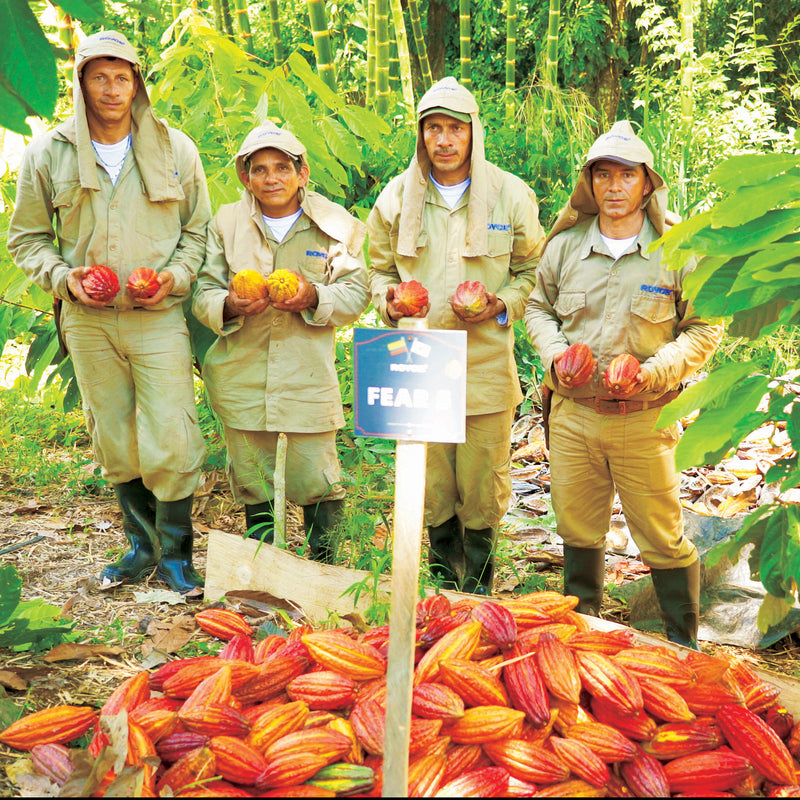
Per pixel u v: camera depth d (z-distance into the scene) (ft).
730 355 22.31
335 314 13.41
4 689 10.08
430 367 7.23
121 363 13.91
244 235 13.75
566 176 27.12
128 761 7.63
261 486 14.28
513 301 13.30
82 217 13.37
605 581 15.24
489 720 8.07
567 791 7.81
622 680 8.45
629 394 11.06
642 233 11.57
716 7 44.50
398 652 6.93
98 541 15.92
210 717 8.11
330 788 7.62
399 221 13.55
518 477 19.35
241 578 12.87
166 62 18.63
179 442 13.80
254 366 13.73
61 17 16.33
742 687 9.23
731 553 9.18
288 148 13.08
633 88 44.68
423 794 7.59
